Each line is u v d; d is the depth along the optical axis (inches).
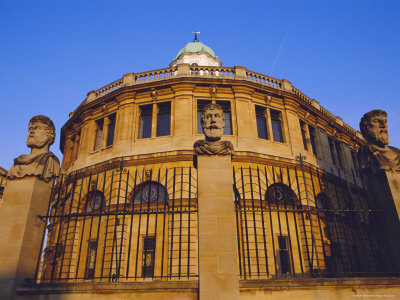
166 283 253.9
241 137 732.0
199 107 787.4
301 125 872.3
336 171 892.0
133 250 613.9
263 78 848.3
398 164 329.1
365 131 361.1
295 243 660.7
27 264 274.5
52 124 343.6
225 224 254.8
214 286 234.8
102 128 850.1
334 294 261.4
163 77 815.7
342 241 732.0
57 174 329.4
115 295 254.2
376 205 333.7
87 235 684.7
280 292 256.5
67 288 258.2
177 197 640.4
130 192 669.3
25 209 285.9
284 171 725.3
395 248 303.3
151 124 776.9
